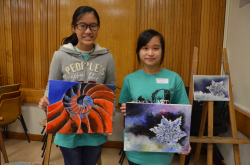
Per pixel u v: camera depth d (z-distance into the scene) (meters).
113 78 1.11
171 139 0.91
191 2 1.78
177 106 0.90
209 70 1.83
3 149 1.71
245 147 1.35
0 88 1.83
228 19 1.72
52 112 0.91
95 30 0.95
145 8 1.85
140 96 0.99
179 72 1.88
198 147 1.41
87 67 1.00
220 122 1.52
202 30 1.79
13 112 1.91
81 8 0.92
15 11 2.06
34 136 2.25
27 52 2.11
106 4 1.91
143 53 0.97
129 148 0.91
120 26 1.92
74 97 0.93
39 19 2.04
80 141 1.02
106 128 0.96
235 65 1.56
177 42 1.84
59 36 2.03
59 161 1.81
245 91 1.38
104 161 1.83
